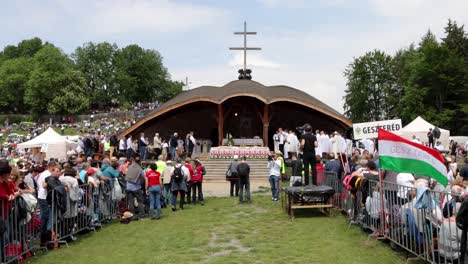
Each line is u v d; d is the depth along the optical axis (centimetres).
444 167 891
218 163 2811
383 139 981
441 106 5578
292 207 1373
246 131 3931
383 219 1027
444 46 5606
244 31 3975
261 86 3978
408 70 6612
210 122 4031
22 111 11694
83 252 1016
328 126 3934
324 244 1038
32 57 12562
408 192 893
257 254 964
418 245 860
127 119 9562
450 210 797
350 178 1257
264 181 2556
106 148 3231
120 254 992
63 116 10088
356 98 7088
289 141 2809
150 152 3162
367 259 898
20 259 916
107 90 11738
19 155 3331
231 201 1811
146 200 1612
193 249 1025
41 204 1066
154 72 11869
